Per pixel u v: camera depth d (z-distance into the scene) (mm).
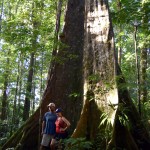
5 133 14531
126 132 6043
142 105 10422
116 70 6871
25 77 21812
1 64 19828
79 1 10070
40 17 11086
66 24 9797
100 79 6988
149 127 7871
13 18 10828
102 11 8141
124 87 6688
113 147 5809
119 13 9055
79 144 5871
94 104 6742
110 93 6555
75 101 8672
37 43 8547
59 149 7285
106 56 7281
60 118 7762
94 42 7711
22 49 8531
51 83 9086
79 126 6566
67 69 9133
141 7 8820
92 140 6273
